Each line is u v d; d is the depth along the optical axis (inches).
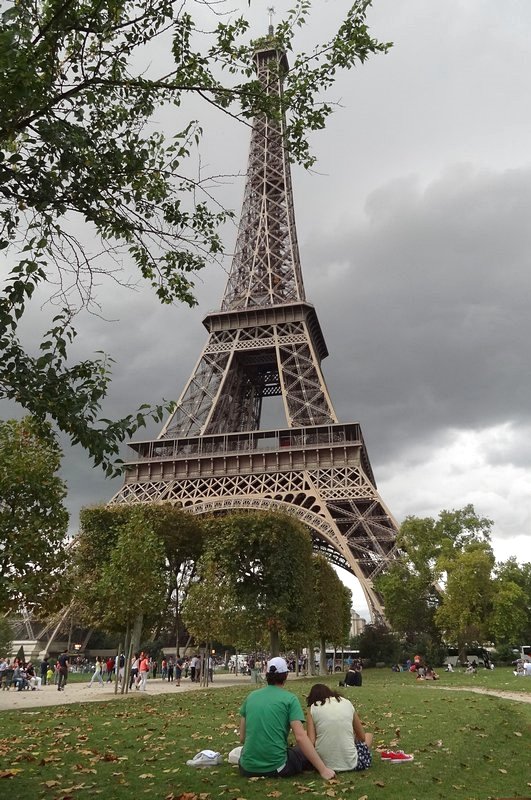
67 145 594.2
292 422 3998.5
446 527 3735.2
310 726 568.1
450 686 2003.0
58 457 1186.0
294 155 748.0
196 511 3641.7
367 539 3437.5
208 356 4594.0
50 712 1195.3
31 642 3636.8
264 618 2593.5
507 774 606.2
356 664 1888.5
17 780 560.7
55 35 586.9
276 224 5285.4
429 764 617.0
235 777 550.0
